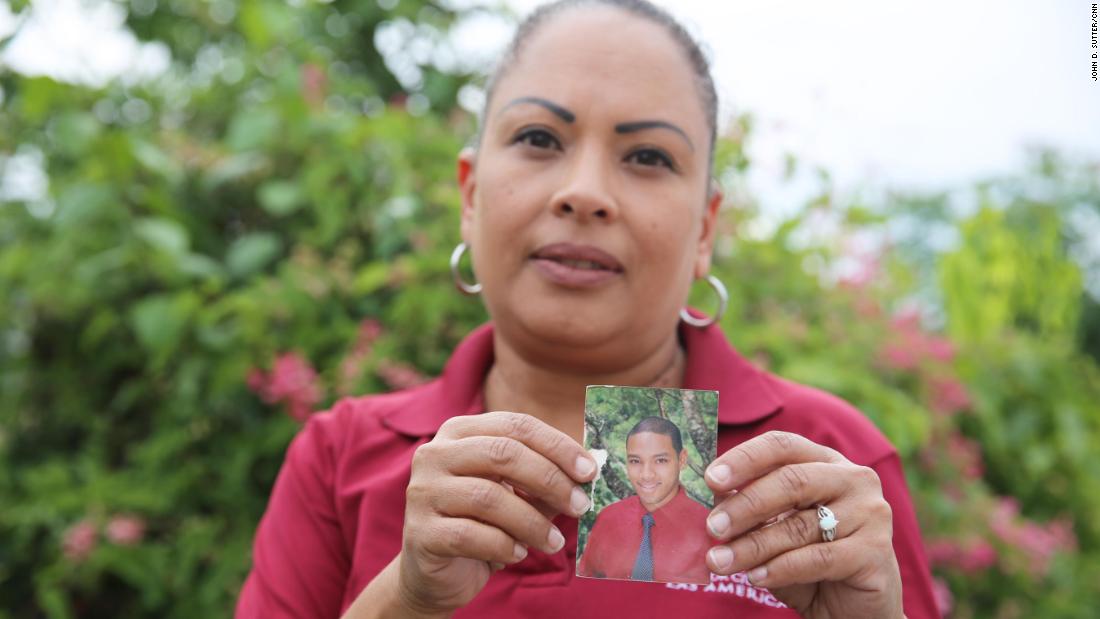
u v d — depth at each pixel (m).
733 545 1.16
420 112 3.48
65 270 2.80
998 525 2.86
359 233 2.86
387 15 3.53
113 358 2.86
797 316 2.92
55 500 2.60
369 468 1.59
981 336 3.52
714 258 2.88
